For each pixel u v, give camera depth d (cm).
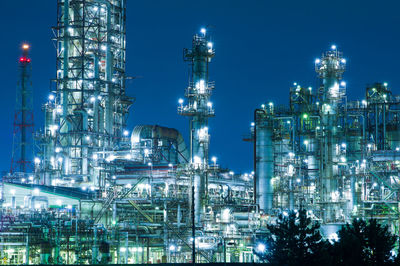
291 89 13125
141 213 10406
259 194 11650
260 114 11844
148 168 11844
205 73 10981
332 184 11450
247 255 9969
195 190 10638
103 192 11150
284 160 12619
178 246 9988
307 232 6644
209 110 10906
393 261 6644
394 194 10512
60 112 14300
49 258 8456
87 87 14175
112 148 13538
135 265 7412
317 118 13050
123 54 15625
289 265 6488
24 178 14200
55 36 14362
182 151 13900
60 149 13488
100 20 14762
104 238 9125
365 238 6681
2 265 7644
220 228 10544
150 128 13238
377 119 12312
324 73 11800
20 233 8656
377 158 10894
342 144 11906
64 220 9406
